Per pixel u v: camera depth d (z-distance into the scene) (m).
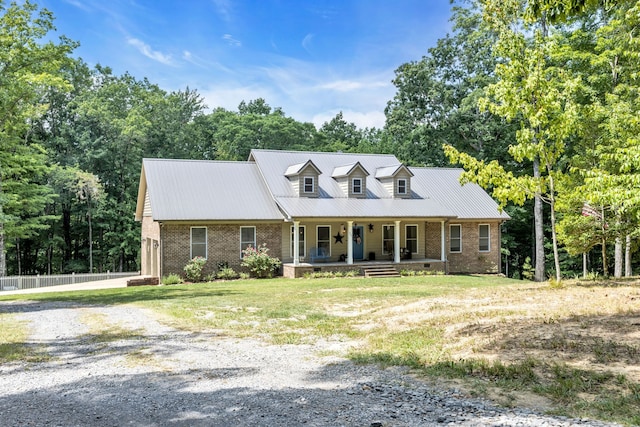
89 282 30.73
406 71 39.19
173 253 25.91
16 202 31.12
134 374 7.59
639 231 16.80
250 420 5.35
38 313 15.18
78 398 6.39
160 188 27.06
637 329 8.60
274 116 62.81
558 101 14.47
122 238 42.84
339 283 22.25
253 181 29.70
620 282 15.60
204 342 10.00
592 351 7.57
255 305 15.23
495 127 36.31
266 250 27.12
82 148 41.38
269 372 7.53
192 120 62.22
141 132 43.22
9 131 21.55
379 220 28.22
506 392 6.14
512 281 23.92
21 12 19.05
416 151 42.28
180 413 5.66
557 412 5.37
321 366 7.86
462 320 10.73
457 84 39.03
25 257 44.88
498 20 14.95
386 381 6.87
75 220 44.53
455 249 31.61
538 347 8.02
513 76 14.60
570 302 11.99
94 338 10.70
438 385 6.57
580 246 17.53
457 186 33.56
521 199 15.36
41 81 21.80
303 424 5.17
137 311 14.78
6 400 6.38
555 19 9.91
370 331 10.63
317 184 29.11
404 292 18.03
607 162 16.69
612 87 23.00
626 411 5.30
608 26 21.88
